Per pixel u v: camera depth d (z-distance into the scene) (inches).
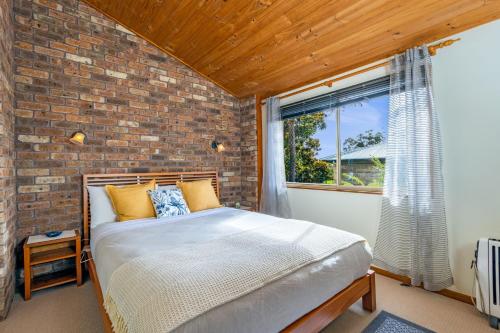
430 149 82.2
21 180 90.3
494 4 69.2
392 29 84.1
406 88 88.0
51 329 66.6
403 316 70.6
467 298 77.7
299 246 61.1
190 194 117.5
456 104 80.5
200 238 70.6
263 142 151.8
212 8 94.7
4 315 70.6
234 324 40.0
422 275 84.4
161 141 127.1
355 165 113.6
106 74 110.5
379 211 100.5
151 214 103.3
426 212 82.8
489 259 68.6
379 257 96.2
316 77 124.5
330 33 91.9
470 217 78.1
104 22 110.3
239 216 99.4
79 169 103.0
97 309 76.0
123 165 114.6
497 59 72.8
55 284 86.7
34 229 92.7
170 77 130.5
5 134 72.7
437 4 71.7
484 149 75.5
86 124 105.0
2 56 71.1
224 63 127.1
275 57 113.2
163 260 53.1
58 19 99.2
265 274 48.7
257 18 93.8
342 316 70.7
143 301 40.6
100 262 66.0
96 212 97.7
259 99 152.9
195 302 39.3
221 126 151.6
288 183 143.6
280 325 46.9
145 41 122.2
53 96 97.4
